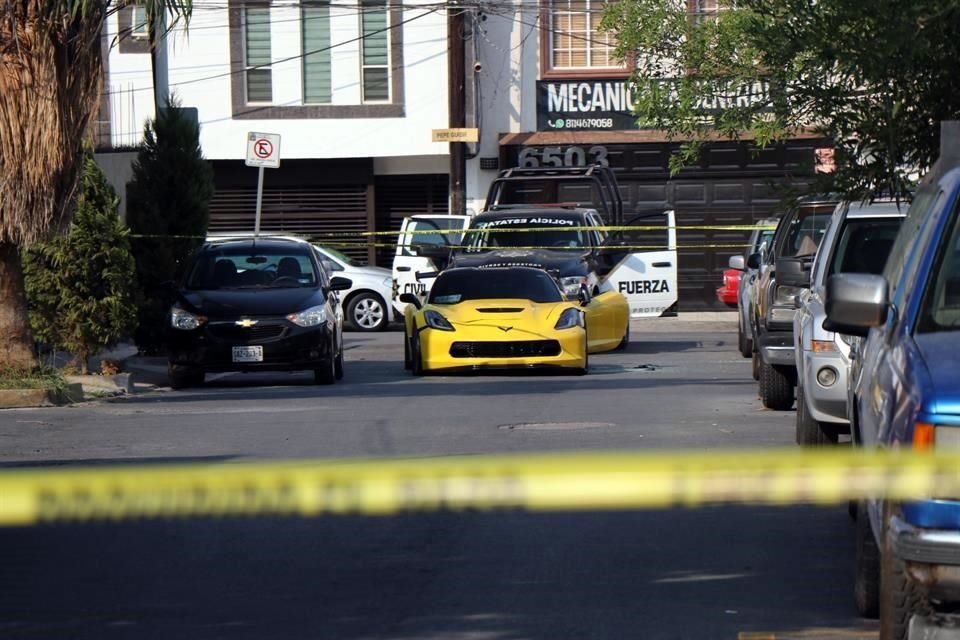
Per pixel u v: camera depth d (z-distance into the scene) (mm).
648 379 59031
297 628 21844
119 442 40562
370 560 26438
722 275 105000
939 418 16625
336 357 61062
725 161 103625
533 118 105375
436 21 105000
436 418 45469
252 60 105938
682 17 41469
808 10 33281
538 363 60062
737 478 14117
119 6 49875
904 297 20375
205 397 54938
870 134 34406
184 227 71062
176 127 71250
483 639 21156
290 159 106562
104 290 57844
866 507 21609
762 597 23562
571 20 105000
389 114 105688
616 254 84625
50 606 23281
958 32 31812
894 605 18172
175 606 23250
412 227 92500
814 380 32969
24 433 42781
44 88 47906
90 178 57594
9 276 52031
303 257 63500
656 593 23844
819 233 48594
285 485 13898
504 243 78812
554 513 30531
